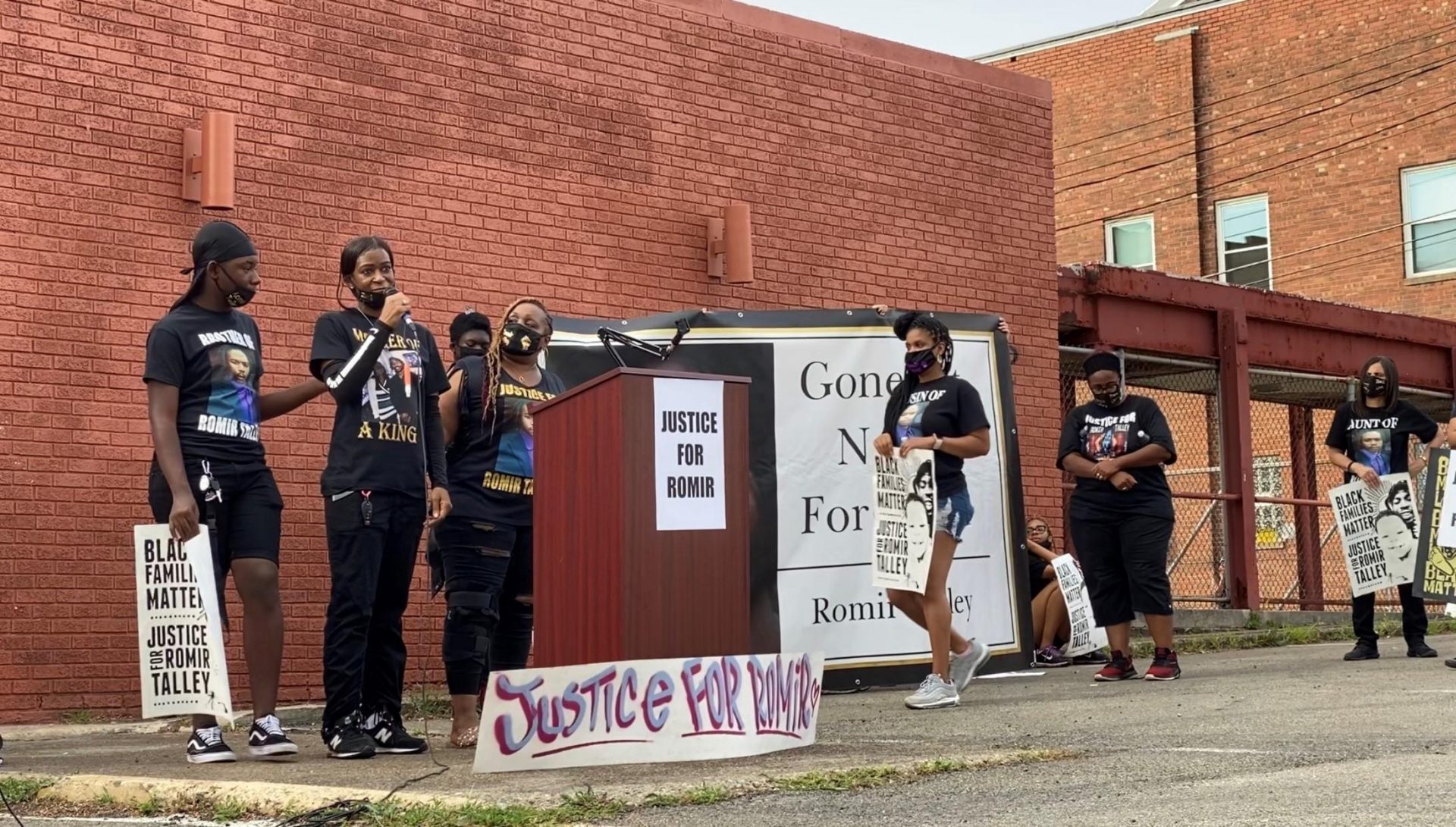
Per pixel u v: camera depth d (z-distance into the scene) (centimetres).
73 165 845
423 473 568
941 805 402
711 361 903
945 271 1240
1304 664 957
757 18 1151
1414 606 984
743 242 1098
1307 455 1802
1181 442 1939
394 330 570
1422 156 2362
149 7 876
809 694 537
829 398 919
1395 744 501
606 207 1061
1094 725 607
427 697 845
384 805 413
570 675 477
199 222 888
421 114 978
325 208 934
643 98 1085
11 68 827
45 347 828
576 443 513
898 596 755
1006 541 945
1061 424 1294
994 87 1286
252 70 912
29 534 814
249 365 557
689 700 490
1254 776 434
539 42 1036
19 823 425
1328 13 2452
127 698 838
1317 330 1577
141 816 443
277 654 555
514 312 602
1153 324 1396
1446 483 942
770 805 408
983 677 924
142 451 856
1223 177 2528
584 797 411
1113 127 2633
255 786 448
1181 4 2698
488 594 591
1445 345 1728
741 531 511
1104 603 878
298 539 909
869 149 1204
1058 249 2681
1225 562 1445
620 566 482
